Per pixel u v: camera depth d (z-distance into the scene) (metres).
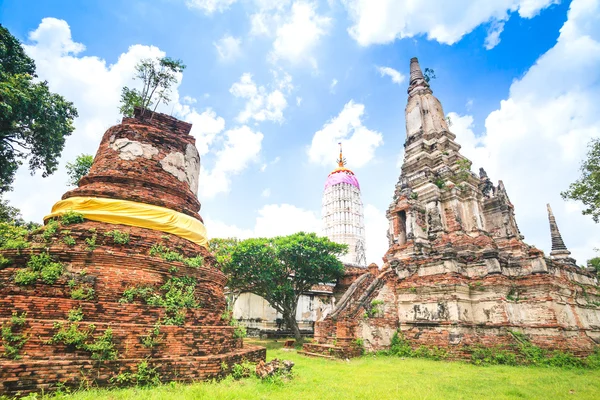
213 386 9.44
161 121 16.61
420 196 29.48
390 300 22.75
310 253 27.20
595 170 17.05
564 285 20.19
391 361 18.03
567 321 19.47
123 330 9.61
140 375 9.17
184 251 12.94
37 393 7.90
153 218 12.79
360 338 20.33
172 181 14.86
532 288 19.80
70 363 8.52
